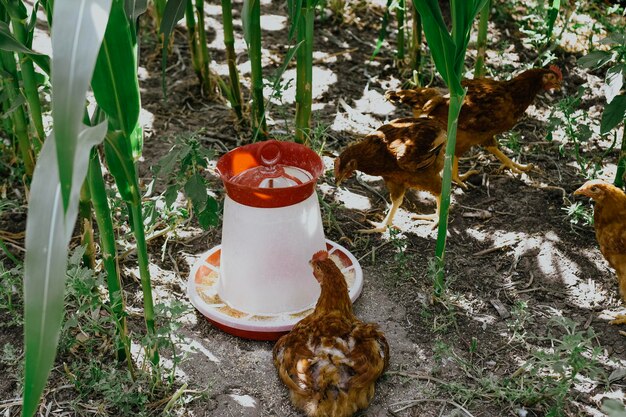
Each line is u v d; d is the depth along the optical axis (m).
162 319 1.70
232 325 1.65
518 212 2.04
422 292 1.81
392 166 1.90
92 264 1.74
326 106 2.42
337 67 2.59
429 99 2.08
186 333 1.70
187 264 1.88
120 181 1.36
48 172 1.10
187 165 1.82
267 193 1.59
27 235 1.10
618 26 2.53
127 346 1.53
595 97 2.44
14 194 2.07
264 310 1.67
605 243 1.71
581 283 1.84
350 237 1.98
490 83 2.02
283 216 1.61
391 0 2.47
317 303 1.60
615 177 2.05
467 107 1.99
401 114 2.38
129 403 1.53
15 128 1.92
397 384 1.59
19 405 1.54
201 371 1.61
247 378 1.60
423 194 2.15
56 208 1.09
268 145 1.65
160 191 2.07
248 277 1.65
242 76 2.53
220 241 1.96
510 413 1.54
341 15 2.82
